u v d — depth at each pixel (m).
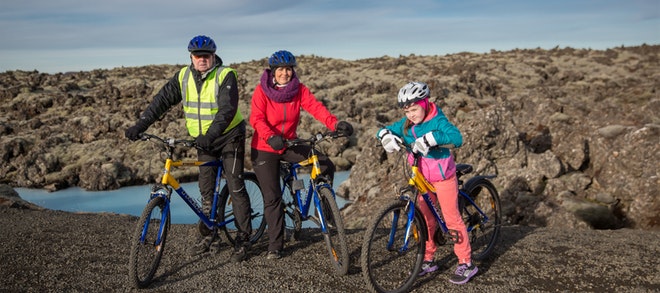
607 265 4.83
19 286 4.45
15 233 6.05
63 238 5.86
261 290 4.32
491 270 4.73
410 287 4.35
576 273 4.65
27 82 47.81
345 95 46.31
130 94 39.59
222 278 4.57
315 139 4.49
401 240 4.29
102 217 7.12
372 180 14.20
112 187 22.83
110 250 5.41
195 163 4.71
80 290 4.36
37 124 31.70
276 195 4.87
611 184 9.88
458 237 4.30
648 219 9.04
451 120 13.18
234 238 5.35
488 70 66.06
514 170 10.69
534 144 12.13
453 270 4.68
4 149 26.30
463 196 4.70
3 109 37.03
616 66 75.25
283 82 4.66
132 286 4.32
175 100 4.79
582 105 15.55
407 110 4.01
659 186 9.15
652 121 13.66
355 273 4.61
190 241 5.61
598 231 6.08
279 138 4.32
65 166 24.97
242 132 4.86
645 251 5.21
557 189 10.01
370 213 10.95
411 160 4.14
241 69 79.56
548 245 5.42
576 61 80.62
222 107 4.51
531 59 84.81
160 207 4.48
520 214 9.45
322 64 89.38
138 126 4.50
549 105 13.37
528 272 4.68
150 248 4.43
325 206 4.65
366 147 15.33
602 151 10.46
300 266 4.81
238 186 4.87
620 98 41.09
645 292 4.26
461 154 11.39
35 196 21.62
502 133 11.38
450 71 66.44
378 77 63.41
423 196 4.30
